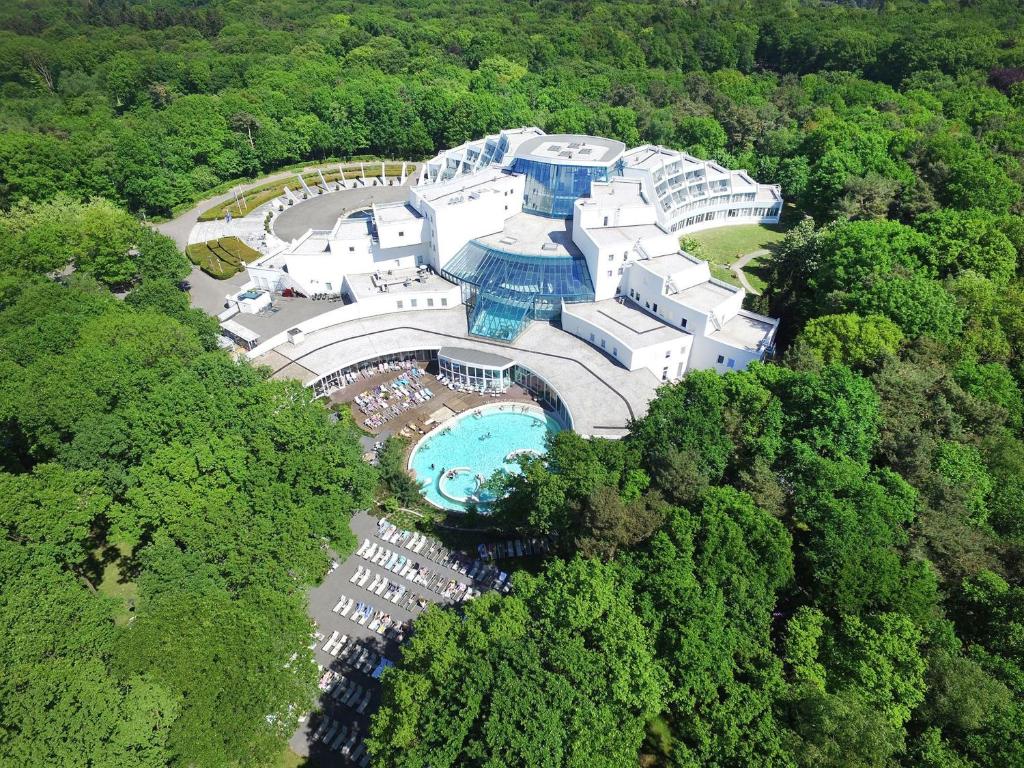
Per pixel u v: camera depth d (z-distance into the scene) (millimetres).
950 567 65375
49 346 89438
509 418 111625
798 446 75500
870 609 61344
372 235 132750
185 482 69625
